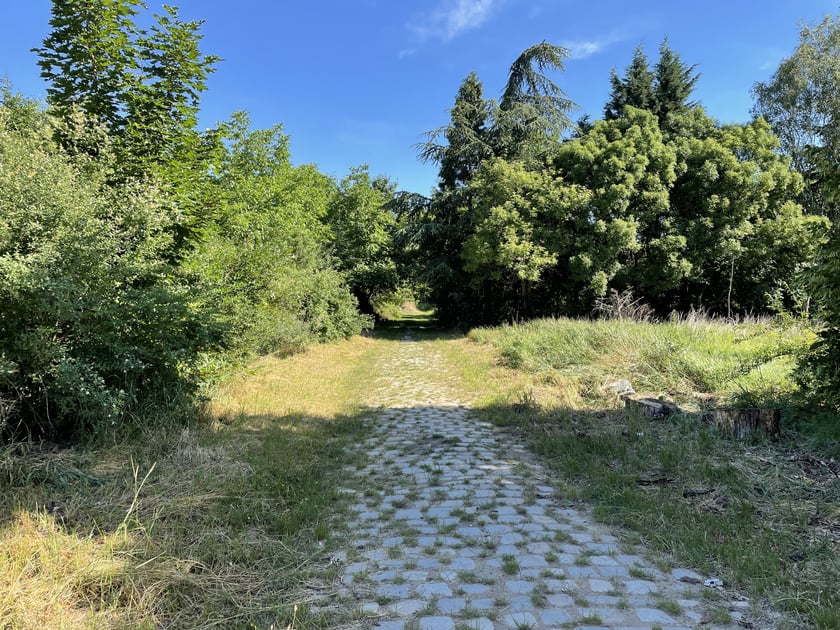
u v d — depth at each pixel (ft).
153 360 16.94
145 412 16.81
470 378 33.94
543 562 10.23
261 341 30.76
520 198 63.16
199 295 19.93
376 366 42.47
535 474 15.98
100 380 14.07
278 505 12.91
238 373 28.07
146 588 8.53
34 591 8.02
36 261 13.44
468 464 17.02
